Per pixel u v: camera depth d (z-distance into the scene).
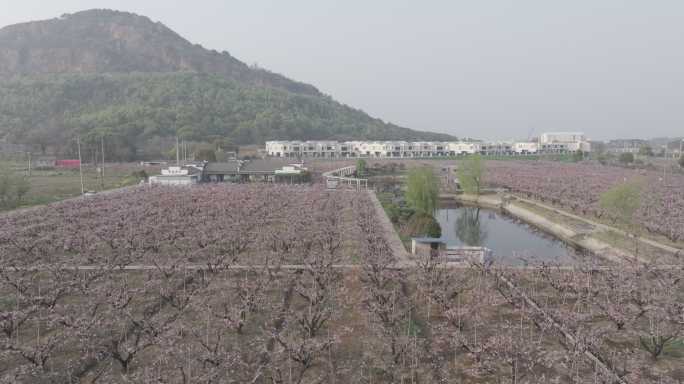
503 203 81.69
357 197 71.38
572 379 18.36
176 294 27.52
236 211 54.38
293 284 29.56
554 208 69.69
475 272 31.67
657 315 23.16
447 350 21.19
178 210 54.66
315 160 162.38
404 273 30.62
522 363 19.70
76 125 157.88
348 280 30.78
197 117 189.12
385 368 19.03
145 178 99.44
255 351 20.61
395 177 124.44
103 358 20.03
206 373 17.47
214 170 101.75
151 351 20.45
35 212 53.66
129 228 43.75
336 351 20.91
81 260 34.22
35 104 190.62
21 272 30.05
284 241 38.44
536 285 29.95
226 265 30.95
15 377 17.75
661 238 47.66
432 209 60.62
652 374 19.28
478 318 23.53
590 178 107.19
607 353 20.83
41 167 114.19
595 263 32.94
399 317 24.27
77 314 23.36
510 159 192.38
